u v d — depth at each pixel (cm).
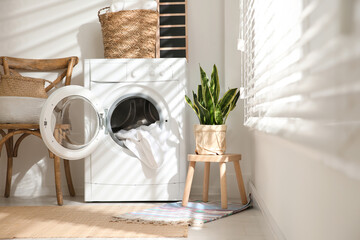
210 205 258
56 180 271
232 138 304
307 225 101
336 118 56
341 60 52
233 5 309
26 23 332
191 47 323
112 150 280
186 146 284
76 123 285
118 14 294
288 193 132
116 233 186
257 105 201
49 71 328
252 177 283
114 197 279
